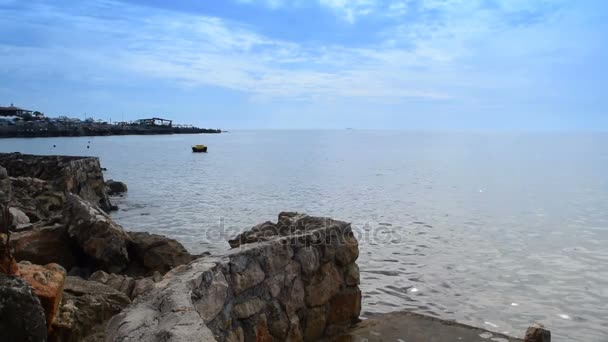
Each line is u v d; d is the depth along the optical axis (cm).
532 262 1348
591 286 1138
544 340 632
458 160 6550
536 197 2888
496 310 977
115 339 337
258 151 8612
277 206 2430
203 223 1919
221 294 469
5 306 380
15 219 1089
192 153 7588
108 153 7144
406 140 16962
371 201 2662
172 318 352
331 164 5625
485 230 1827
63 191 1792
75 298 576
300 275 600
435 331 657
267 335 540
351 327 668
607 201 2705
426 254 1409
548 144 13300
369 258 1340
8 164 2170
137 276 934
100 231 959
